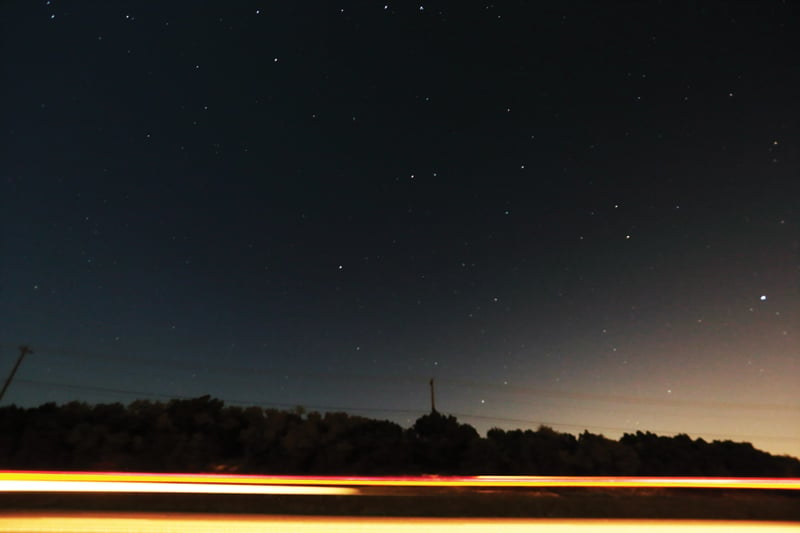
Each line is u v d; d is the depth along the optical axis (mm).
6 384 20688
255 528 4172
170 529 4051
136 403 19719
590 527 4512
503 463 19312
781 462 21297
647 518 4750
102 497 4660
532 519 4617
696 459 20875
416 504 4883
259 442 18688
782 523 4746
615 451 20406
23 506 4352
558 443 21391
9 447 16031
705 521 4754
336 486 6324
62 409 18750
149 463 16750
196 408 20172
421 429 22281
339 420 20719
